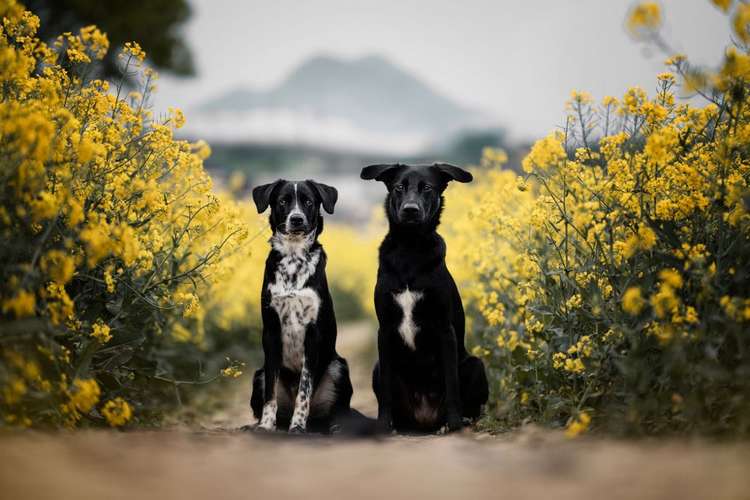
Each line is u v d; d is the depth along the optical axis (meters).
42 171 3.70
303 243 5.61
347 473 3.04
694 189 4.32
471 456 3.43
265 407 5.38
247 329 11.15
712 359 3.69
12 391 3.38
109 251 3.96
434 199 5.56
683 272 3.98
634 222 4.54
